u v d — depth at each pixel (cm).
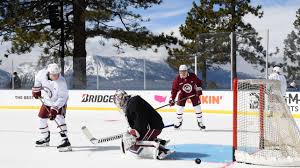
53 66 724
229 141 848
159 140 689
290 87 1388
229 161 647
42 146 795
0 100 1725
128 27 2247
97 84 1620
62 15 1917
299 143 628
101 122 1217
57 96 740
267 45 1373
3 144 826
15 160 674
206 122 1205
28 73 1700
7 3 2169
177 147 775
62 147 743
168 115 1396
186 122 1198
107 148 771
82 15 2078
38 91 757
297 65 1389
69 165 636
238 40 1436
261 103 654
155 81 1551
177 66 1523
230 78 1441
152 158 674
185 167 613
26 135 950
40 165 638
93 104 1619
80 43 2177
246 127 677
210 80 1466
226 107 1445
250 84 661
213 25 2670
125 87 1584
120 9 2211
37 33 2083
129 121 665
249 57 1425
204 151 732
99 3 2195
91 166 628
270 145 652
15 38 2072
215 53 1459
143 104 655
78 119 1305
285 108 642
